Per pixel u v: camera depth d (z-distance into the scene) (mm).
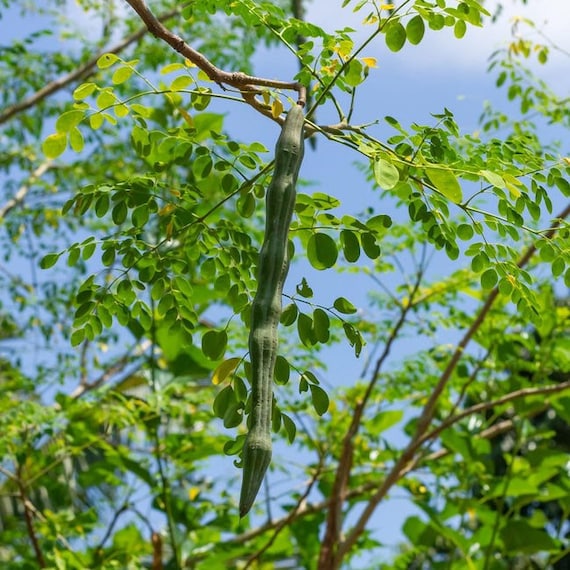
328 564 5551
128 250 3584
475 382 6676
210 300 6270
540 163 3332
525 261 5777
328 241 3201
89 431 6125
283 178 2678
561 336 6828
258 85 3211
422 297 6785
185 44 3168
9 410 5906
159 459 5887
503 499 6270
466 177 3088
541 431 6617
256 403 2445
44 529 5867
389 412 6594
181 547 6121
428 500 6738
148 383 6125
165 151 3648
